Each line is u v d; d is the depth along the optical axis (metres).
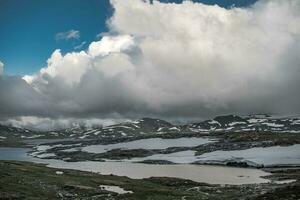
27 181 95.69
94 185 101.81
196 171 170.62
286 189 74.62
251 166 194.38
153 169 181.62
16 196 76.00
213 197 82.25
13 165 133.38
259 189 94.88
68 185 95.88
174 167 195.62
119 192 92.69
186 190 101.00
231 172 166.25
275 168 185.50
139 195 84.25
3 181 90.31
